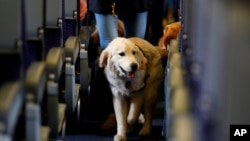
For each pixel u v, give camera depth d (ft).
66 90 13.55
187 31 12.29
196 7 9.88
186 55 11.03
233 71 7.28
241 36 7.19
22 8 9.30
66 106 13.66
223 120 7.53
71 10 15.85
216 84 7.52
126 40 15.58
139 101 16.29
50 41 13.25
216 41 7.54
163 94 17.62
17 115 8.34
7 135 7.43
